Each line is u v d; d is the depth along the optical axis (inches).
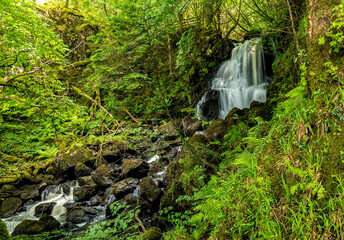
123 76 336.8
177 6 229.0
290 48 233.0
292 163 84.9
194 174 176.4
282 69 241.4
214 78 434.3
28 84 214.7
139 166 263.7
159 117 412.5
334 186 69.8
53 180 302.5
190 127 319.3
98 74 362.9
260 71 377.1
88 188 254.7
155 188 211.8
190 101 413.7
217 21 496.7
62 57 232.2
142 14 189.0
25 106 236.4
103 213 221.9
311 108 90.2
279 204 78.7
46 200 271.6
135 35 217.3
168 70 403.2
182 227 136.9
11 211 243.8
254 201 86.6
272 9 284.7
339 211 63.8
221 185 126.1
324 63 88.6
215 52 434.6
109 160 327.3
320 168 75.6
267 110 214.2
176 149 292.2
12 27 185.9
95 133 403.5
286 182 82.0
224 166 155.9
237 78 408.5
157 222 175.9
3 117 415.2
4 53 199.9
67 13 559.5
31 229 193.6
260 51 374.9
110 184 260.7
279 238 69.5
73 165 309.3
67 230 198.8
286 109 107.9
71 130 424.8
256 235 79.4
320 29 95.1
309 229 66.4
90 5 498.9
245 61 399.2
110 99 415.5
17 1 210.7
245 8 405.1
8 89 212.8
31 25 206.5
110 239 148.3
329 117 82.0
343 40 85.7
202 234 109.9
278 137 101.7
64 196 276.2
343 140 74.7
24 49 182.7
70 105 244.7
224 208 99.1
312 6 100.0
